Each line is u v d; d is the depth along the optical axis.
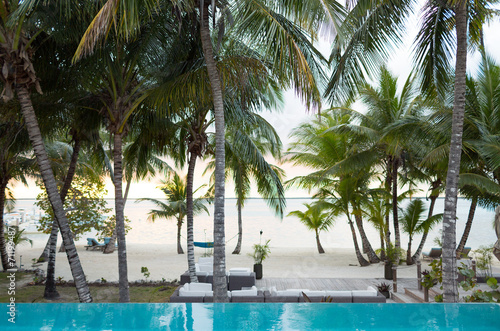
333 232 40.16
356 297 8.75
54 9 6.82
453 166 6.65
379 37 7.54
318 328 5.23
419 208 19.47
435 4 7.71
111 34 7.77
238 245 23.91
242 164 14.12
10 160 15.32
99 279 14.26
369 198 20.72
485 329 5.15
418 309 5.88
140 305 6.06
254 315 5.71
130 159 12.39
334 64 8.05
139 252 24.30
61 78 8.86
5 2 6.51
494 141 11.65
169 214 24.53
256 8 6.27
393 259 15.40
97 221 17.78
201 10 6.95
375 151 16.84
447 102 11.65
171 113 10.12
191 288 10.17
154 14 8.05
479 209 74.00
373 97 16.16
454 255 6.55
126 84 8.73
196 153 11.93
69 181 11.58
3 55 6.46
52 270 11.49
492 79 12.77
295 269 18.16
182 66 9.23
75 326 5.23
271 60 7.30
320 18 5.93
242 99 9.09
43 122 10.38
